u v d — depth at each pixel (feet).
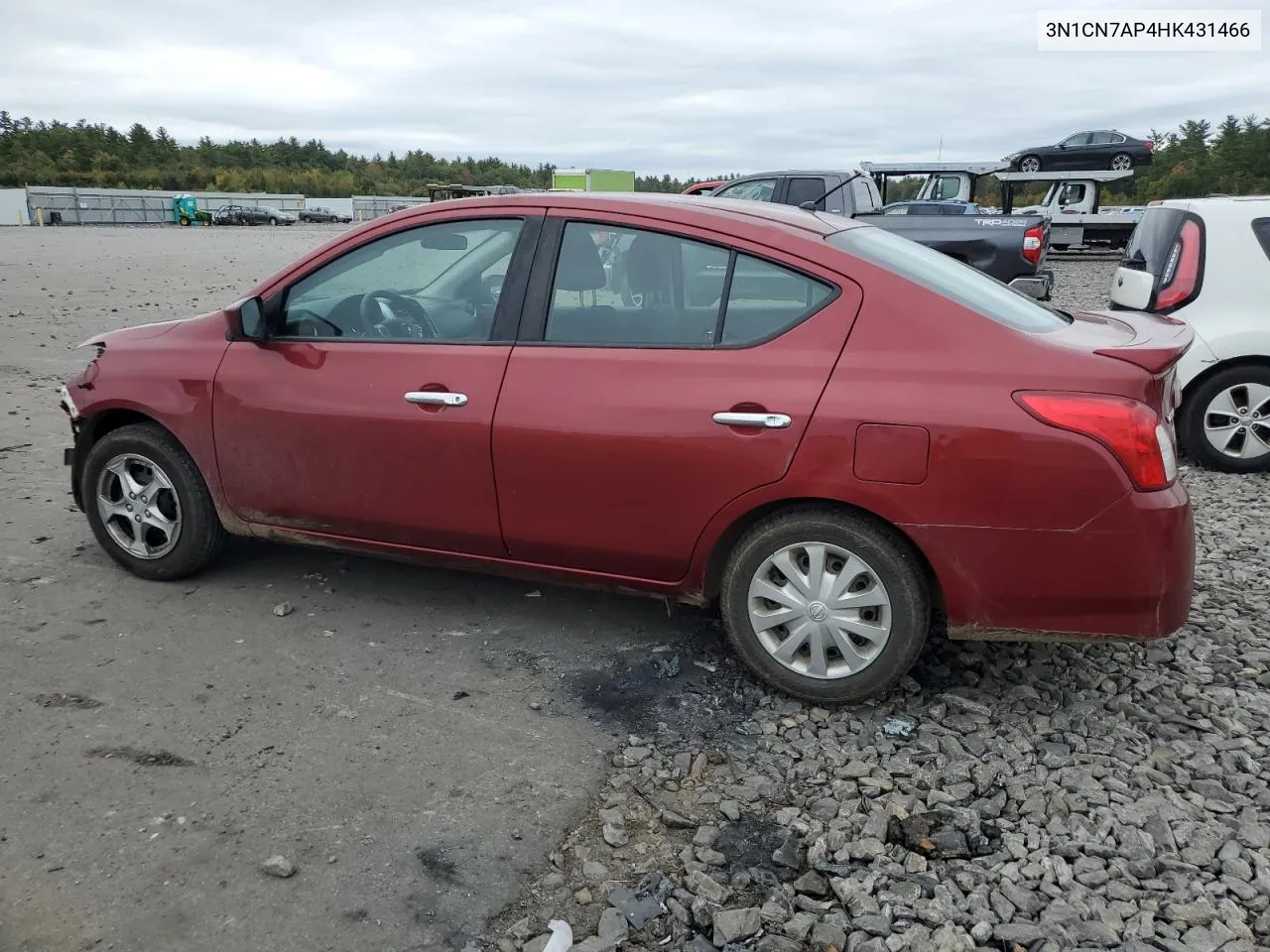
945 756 10.59
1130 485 10.05
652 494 11.53
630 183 100.58
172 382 13.97
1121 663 12.65
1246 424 21.31
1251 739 10.87
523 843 9.20
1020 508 10.23
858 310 10.88
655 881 8.70
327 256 13.38
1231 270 21.15
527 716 11.38
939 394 10.41
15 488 19.30
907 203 71.20
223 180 394.93
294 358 13.32
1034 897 8.45
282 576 15.21
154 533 14.96
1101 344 10.71
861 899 8.36
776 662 11.62
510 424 11.96
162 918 8.13
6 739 10.63
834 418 10.64
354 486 13.07
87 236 146.30
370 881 8.64
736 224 11.58
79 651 12.67
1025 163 104.12
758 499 11.10
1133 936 7.99
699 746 10.82
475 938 8.04
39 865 8.71
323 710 11.40
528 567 12.66
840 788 10.00
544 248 12.26
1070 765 10.41
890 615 11.02
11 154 401.29
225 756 10.43
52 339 38.50
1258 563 16.01
